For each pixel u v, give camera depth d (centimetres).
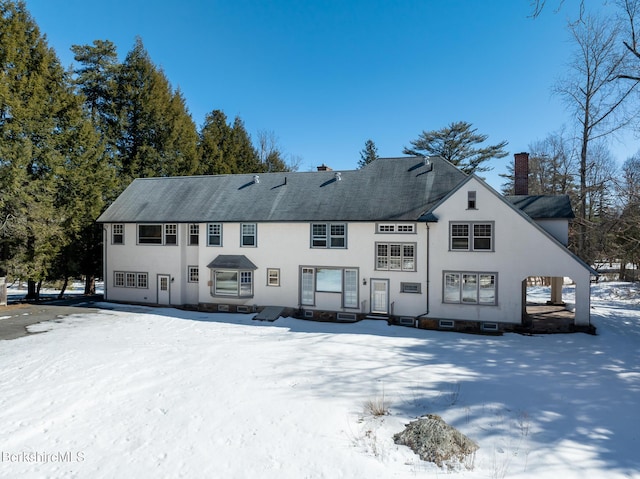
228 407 977
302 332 1834
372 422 894
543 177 4338
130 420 918
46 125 2691
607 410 959
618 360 1370
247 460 753
